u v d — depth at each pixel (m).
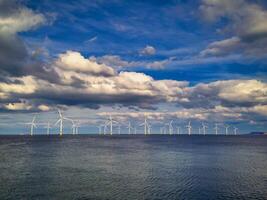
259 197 48.50
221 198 47.84
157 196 48.78
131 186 55.94
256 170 77.00
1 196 47.81
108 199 46.72
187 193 50.78
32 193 49.78
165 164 88.88
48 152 129.38
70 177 64.81
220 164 89.56
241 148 166.25
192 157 110.81
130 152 132.88
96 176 66.44
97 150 144.38
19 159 99.44
